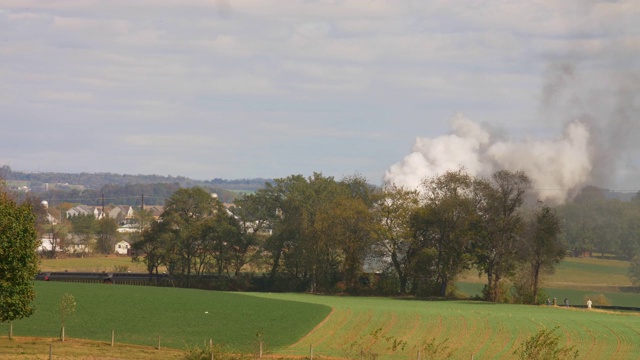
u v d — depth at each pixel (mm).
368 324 89688
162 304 101250
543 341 54344
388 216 142875
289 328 86812
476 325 89250
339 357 72312
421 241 140750
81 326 84750
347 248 144875
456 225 134000
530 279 131250
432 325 89188
